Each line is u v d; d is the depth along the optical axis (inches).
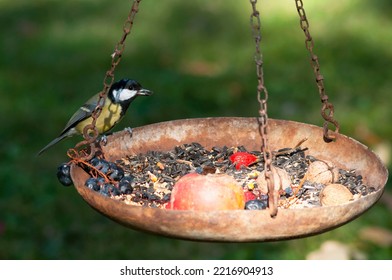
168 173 324.8
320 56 727.1
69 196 500.7
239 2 888.3
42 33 807.7
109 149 335.9
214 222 248.4
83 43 778.2
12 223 471.5
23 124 602.5
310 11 844.6
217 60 732.0
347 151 326.3
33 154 557.0
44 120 609.9
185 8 873.5
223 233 250.2
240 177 321.1
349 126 585.9
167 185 313.0
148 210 252.1
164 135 350.6
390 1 850.8
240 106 631.8
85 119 414.0
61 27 826.2
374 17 816.3
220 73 696.4
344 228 449.7
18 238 459.5
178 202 267.4
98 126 414.9
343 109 616.4
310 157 335.0
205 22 834.8
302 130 344.5
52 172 532.1
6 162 545.0
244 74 692.7
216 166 333.7
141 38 791.1
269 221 249.3
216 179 273.7
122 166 329.4
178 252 440.5
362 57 722.2
